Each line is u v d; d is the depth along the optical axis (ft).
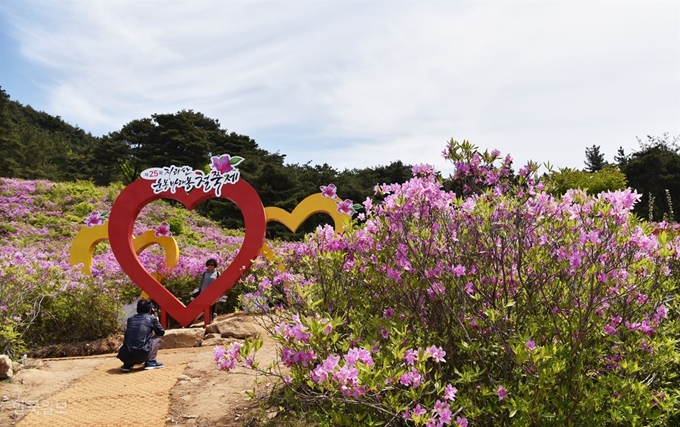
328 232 12.91
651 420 9.05
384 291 11.31
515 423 7.92
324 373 7.48
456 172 11.33
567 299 9.52
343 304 11.64
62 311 23.85
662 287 10.34
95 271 29.96
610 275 9.09
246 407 13.78
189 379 16.75
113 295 26.18
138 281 27.22
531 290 9.96
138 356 18.26
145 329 18.75
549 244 10.00
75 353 22.72
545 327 9.48
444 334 10.22
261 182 113.39
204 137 141.38
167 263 32.71
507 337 9.21
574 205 10.32
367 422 8.93
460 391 9.35
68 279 25.25
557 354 8.47
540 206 10.16
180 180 27.68
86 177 142.31
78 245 31.94
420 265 10.07
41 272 24.14
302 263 13.74
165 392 15.55
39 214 62.64
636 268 9.87
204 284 28.02
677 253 10.01
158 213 70.08
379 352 9.03
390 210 10.73
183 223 69.36
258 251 26.35
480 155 11.31
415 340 10.07
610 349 9.71
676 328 10.56
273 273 14.66
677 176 87.15
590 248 9.29
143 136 138.00
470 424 8.68
